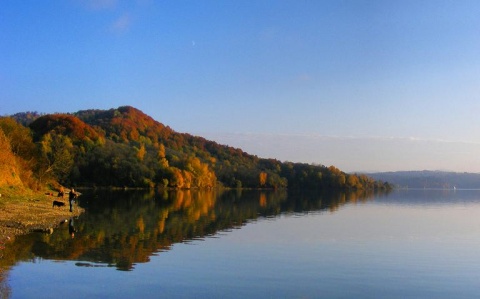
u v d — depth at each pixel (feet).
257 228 116.78
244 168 625.41
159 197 277.23
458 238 106.11
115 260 66.03
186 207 191.31
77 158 396.78
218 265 66.23
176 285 53.88
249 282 57.21
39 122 445.78
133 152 447.42
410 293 55.52
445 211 207.82
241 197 323.98
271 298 50.72
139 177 411.95
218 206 208.33
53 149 335.47
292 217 157.28
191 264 66.03
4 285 50.90
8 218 103.45
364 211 199.21
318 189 629.10
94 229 99.45
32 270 57.88
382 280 61.31
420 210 212.64
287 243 91.81
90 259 65.92
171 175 443.73
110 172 403.34
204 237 95.81
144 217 135.44
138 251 74.59
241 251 79.36
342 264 71.26
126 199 239.71
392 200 330.54
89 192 312.91
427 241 100.42
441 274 65.82
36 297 47.19
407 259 77.20
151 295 49.44
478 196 470.39
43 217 113.70
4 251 68.54
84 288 50.93
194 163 502.38
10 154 184.44
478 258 79.00
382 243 95.81
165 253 73.87
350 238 102.73
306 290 54.70
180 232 102.32
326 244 92.22
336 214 176.35
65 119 446.60
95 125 600.39
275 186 591.78
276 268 66.23
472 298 53.93
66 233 90.58
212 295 50.70
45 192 210.79
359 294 54.24
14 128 233.35
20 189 167.02
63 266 60.64
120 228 103.86
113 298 47.80
